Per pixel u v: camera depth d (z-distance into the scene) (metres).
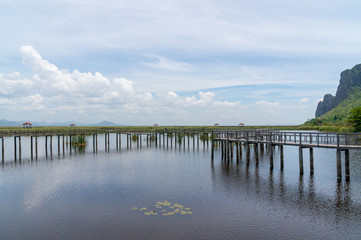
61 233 13.80
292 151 47.47
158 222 15.00
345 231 13.80
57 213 16.56
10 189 21.78
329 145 23.98
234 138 35.53
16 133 37.00
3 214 16.48
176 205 17.78
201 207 17.34
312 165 26.19
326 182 23.28
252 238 13.07
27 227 14.57
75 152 44.88
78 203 18.33
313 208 17.06
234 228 14.20
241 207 17.33
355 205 17.48
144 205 17.81
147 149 49.34
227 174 26.97
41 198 19.48
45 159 37.06
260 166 31.38
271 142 29.02
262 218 15.52
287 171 28.23
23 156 40.25
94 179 25.09
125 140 72.00
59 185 23.00
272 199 18.88
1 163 33.75
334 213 16.20
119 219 15.49
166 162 34.62
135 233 13.67
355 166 30.47
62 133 43.81
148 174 27.20
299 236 13.28
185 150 47.62
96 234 13.62
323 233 13.59
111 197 19.59
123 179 25.08
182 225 14.58
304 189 21.23
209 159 37.09
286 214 16.09
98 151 46.22
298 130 107.62
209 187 22.08
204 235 13.38
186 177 25.77
